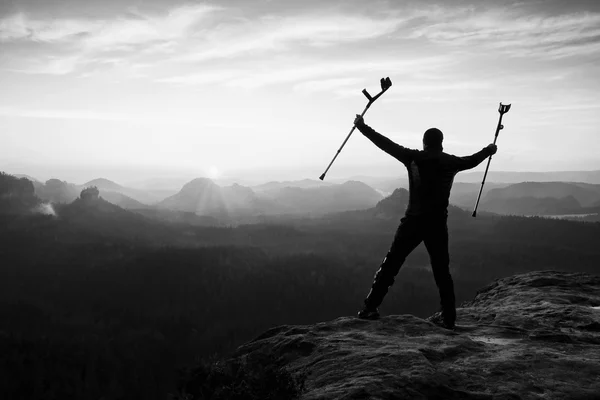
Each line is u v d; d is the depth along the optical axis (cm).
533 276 809
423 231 488
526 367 374
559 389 334
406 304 19238
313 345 439
